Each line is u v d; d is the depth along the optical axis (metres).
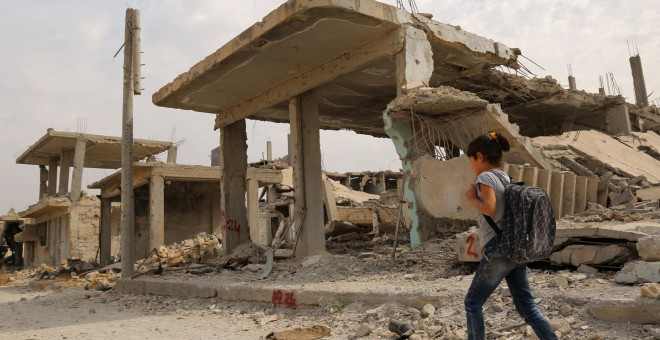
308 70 12.89
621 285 5.38
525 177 9.71
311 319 6.69
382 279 8.10
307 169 13.56
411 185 10.29
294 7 9.62
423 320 5.30
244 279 10.25
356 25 10.29
